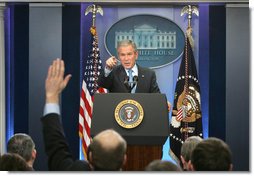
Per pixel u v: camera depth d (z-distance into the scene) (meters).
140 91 6.36
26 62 7.74
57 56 7.58
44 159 7.51
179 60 7.66
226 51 7.53
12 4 7.68
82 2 7.56
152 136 3.31
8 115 7.76
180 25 7.66
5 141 7.68
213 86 7.65
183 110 7.38
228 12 7.52
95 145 2.44
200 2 7.52
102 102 3.40
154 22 7.69
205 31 7.65
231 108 7.51
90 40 7.64
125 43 6.53
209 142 2.68
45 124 2.57
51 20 7.59
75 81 7.66
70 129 7.64
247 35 7.52
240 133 7.50
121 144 2.45
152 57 7.67
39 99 7.57
